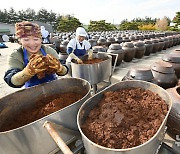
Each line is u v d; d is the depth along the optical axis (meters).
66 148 1.02
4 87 4.36
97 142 1.17
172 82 2.90
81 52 3.77
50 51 2.07
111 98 1.60
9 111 1.57
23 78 1.58
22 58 1.83
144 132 1.24
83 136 1.11
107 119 1.33
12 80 1.61
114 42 8.54
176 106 1.87
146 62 6.59
